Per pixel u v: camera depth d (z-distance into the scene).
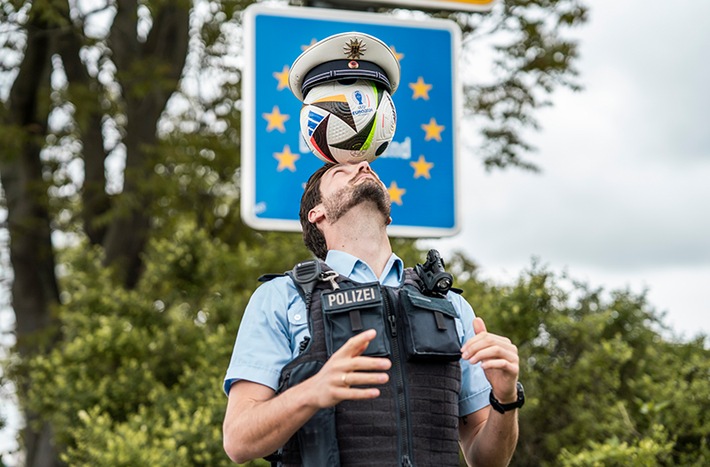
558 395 6.31
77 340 7.91
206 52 11.13
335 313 2.42
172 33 10.80
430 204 5.53
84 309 8.53
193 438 6.55
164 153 10.59
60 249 12.75
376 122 2.87
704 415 6.09
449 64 5.65
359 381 2.14
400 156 5.51
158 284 8.84
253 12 5.38
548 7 10.12
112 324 7.92
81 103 10.51
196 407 7.09
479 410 2.72
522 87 10.54
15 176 11.52
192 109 11.84
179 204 11.38
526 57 10.32
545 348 6.59
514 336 6.55
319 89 2.88
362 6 5.61
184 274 8.65
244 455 2.32
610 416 6.12
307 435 2.37
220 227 11.66
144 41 10.87
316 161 5.37
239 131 11.33
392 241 8.08
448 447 2.45
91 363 7.89
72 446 7.66
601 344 6.51
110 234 10.70
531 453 6.20
